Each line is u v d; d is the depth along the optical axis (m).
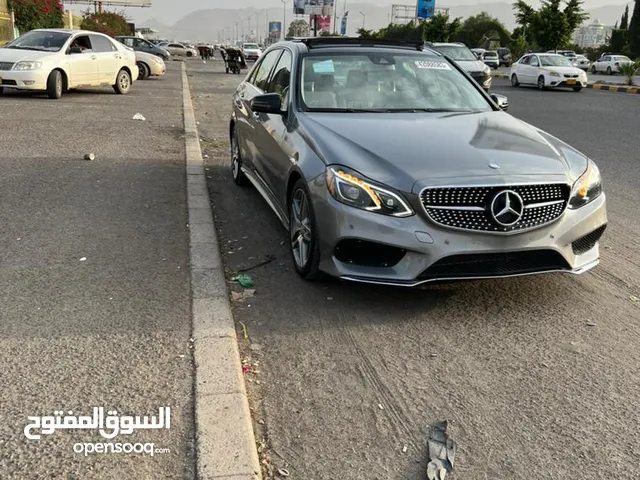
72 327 3.69
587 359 3.61
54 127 11.03
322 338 3.77
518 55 55.94
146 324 3.76
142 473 2.53
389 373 3.41
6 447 2.65
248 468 2.57
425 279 3.90
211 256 4.91
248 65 52.34
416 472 2.65
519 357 3.61
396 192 3.86
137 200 6.50
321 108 5.05
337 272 4.05
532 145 4.45
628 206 6.99
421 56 5.91
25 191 6.67
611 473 2.67
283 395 3.18
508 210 3.87
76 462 2.58
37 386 3.09
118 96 17.34
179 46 67.12
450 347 3.71
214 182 7.73
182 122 12.55
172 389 3.10
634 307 4.30
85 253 4.92
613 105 19.67
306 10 85.56
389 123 4.66
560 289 4.57
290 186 4.77
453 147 4.23
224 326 3.76
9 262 4.68
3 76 14.83
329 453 2.75
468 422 3.00
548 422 3.02
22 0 30.12
